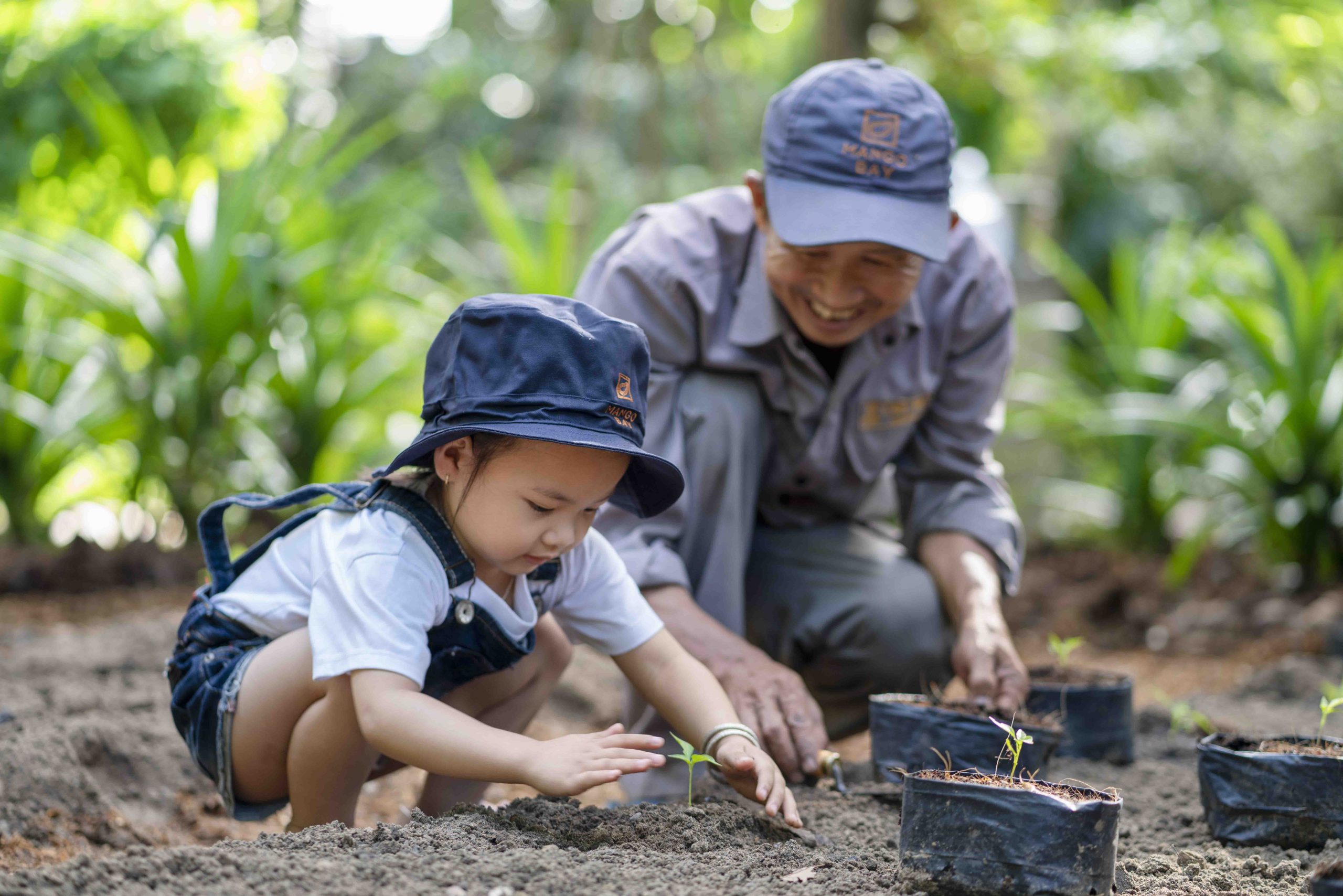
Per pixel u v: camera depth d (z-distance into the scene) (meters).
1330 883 1.18
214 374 4.18
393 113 9.07
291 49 7.29
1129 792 1.91
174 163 5.40
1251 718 2.77
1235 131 8.41
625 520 1.99
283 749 1.55
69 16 5.71
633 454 1.38
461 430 1.38
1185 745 2.39
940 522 2.23
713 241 2.10
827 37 5.77
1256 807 1.53
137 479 4.22
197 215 4.19
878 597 2.17
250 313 4.12
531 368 1.39
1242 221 8.83
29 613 3.63
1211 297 4.62
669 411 2.07
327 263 4.22
